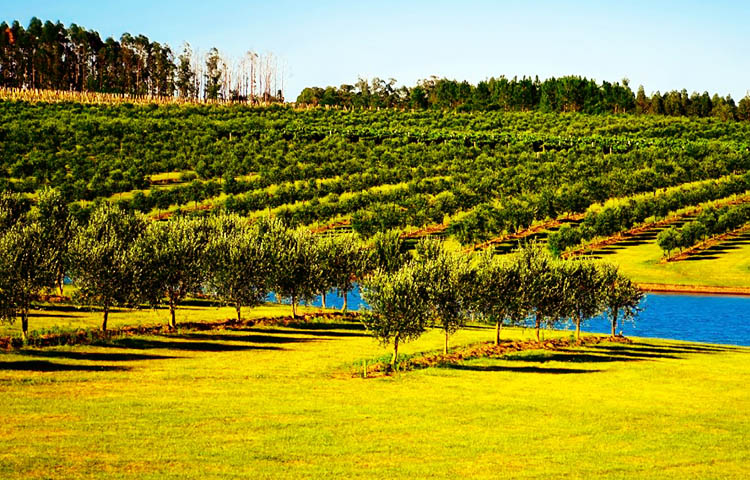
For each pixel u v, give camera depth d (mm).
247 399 42531
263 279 73750
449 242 142000
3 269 53719
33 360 50000
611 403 44781
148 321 67812
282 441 33625
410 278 58000
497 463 31328
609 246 144250
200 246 72812
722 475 30422
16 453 29406
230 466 29344
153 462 29375
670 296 114188
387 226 138750
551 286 69875
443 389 47812
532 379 52406
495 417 40125
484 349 64125
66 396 40719
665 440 36156
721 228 146750
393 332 56938
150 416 37188
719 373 57062
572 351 66125
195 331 65938
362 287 58406
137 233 82625
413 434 35906
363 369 53719
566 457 32531
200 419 37031
